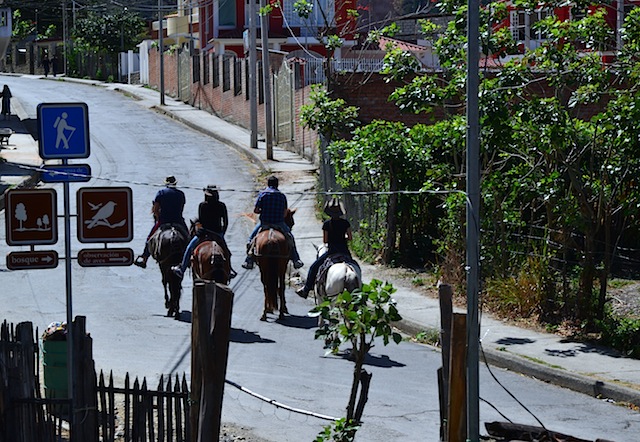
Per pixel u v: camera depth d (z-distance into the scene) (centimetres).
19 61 10950
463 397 1102
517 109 2300
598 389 1831
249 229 3462
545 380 1934
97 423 1322
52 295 2569
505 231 2488
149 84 8219
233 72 6003
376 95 3847
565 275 2269
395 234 2917
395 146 2842
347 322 1160
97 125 6016
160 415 1311
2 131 4891
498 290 2386
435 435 1565
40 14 11562
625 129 2053
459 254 2569
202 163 4756
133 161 4784
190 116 6319
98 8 9762
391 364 2006
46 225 1311
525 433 1248
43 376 1706
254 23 4966
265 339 2175
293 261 2377
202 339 1134
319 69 4594
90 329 2234
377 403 1733
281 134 5134
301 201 3809
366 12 6288
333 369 1953
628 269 2752
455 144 2584
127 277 2789
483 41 2303
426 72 3125
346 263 2009
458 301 2461
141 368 1923
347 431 1136
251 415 1662
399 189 2866
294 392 1792
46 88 8444
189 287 2698
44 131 1311
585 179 2383
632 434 1599
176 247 2309
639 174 2186
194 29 9225
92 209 1312
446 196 2702
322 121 3397
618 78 2527
